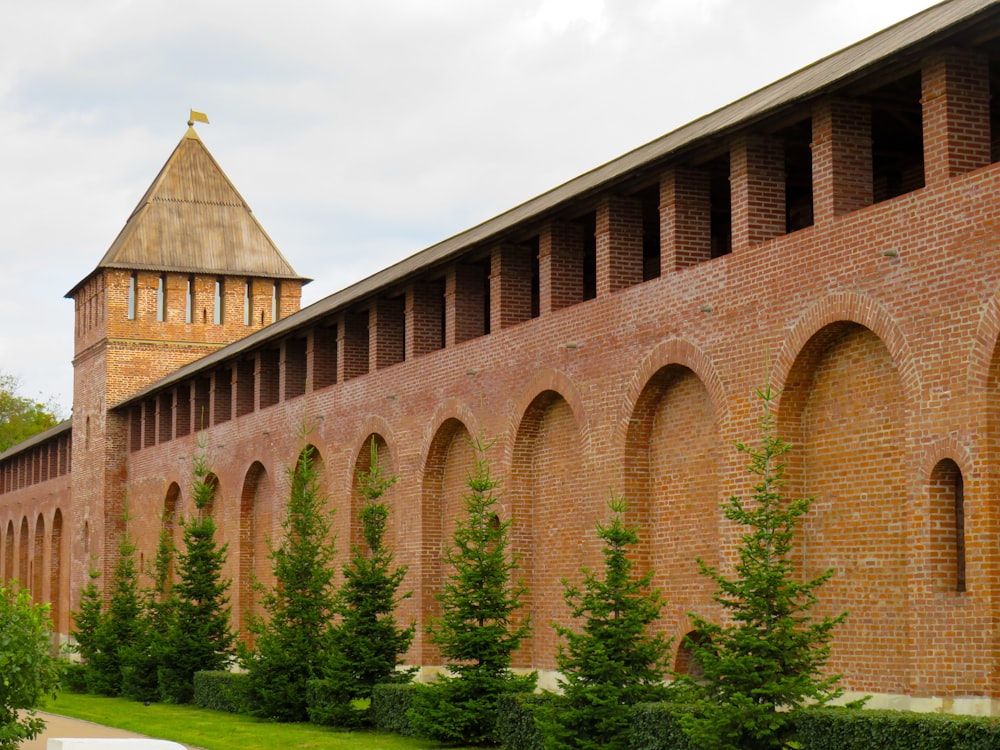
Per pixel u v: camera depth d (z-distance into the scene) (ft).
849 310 57.82
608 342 74.59
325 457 109.50
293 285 172.76
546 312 80.59
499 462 84.74
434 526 94.12
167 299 167.53
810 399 61.93
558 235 80.84
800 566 61.87
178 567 112.57
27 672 58.80
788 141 66.23
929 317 53.78
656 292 70.69
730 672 49.65
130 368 165.27
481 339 87.61
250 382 129.49
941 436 52.95
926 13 63.72
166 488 147.64
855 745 48.39
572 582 79.00
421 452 94.48
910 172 68.74
